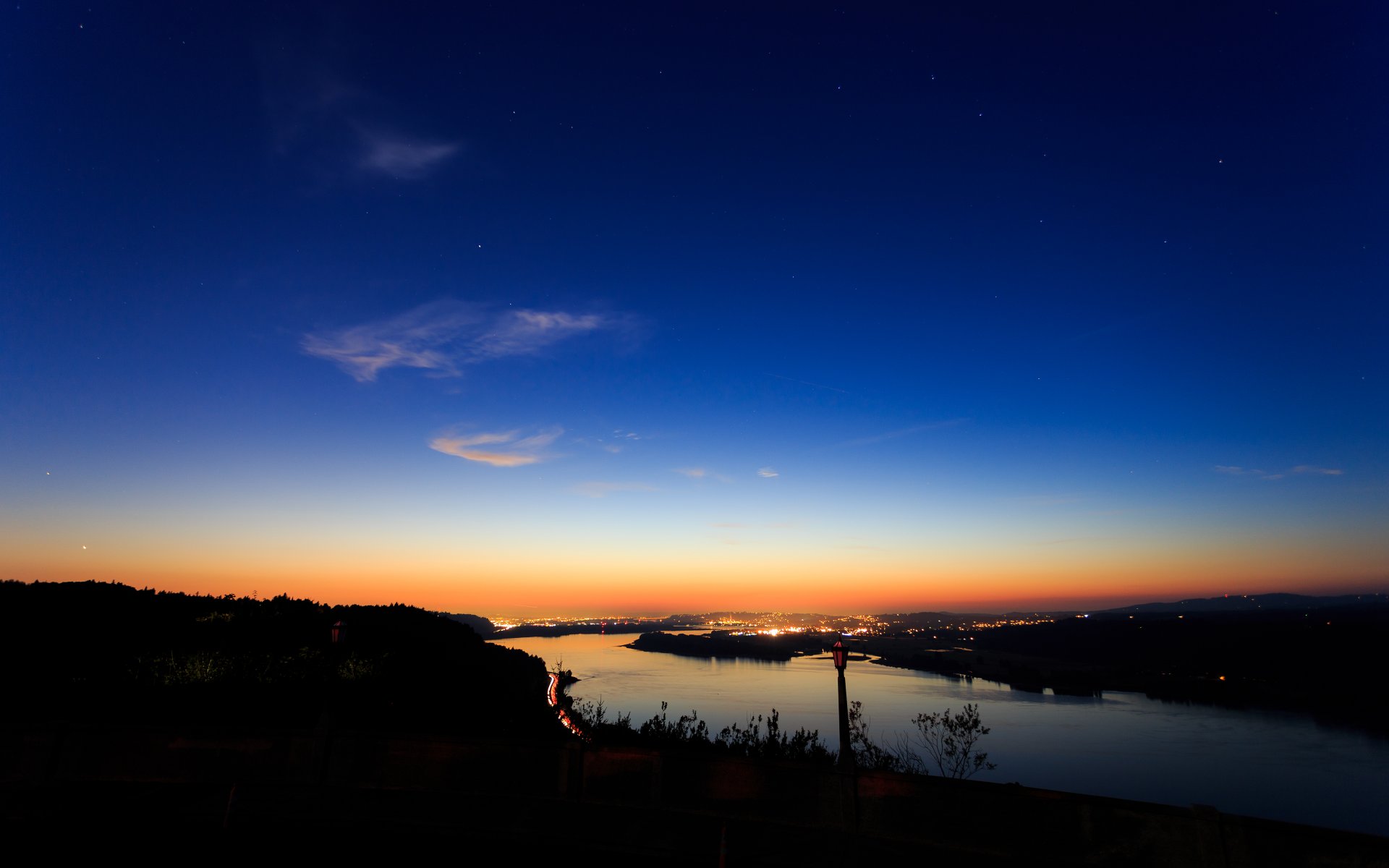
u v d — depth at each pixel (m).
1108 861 8.47
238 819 9.81
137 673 19.45
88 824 9.51
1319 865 7.62
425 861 8.67
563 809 10.24
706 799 10.15
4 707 15.84
